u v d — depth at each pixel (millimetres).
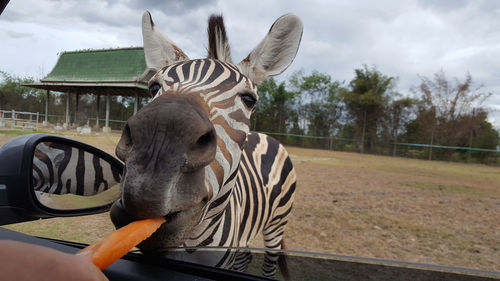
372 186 8680
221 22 2039
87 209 1281
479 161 23016
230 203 1787
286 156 3199
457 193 8219
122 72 23031
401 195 7570
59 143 1171
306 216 5176
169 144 890
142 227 762
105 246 512
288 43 2070
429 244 4117
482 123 24391
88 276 280
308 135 32531
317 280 809
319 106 32719
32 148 1032
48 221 2477
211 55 2025
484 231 4789
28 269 258
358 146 29250
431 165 18125
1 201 969
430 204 6656
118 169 1443
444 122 25453
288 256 855
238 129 1469
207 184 1168
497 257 3730
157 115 914
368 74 30297
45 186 1121
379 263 800
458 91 25047
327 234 4289
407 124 28656
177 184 905
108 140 13297
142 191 841
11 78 28125
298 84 33688
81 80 23922
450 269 778
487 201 7246
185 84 1396
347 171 12148
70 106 28719
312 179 9453
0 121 19234
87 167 1285
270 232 3047
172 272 797
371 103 28969
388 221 5133
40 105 29391
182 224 983
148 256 862
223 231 1653
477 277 762
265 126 33156
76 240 2010
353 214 5465
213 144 1000
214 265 953
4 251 264
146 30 2232
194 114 955
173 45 2174
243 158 2486
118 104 29422
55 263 274
